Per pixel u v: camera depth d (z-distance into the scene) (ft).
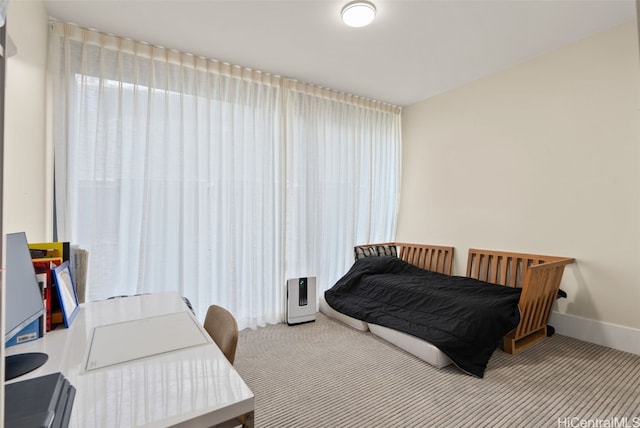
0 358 1.69
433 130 13.05
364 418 5.59
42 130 6.74
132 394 2.69
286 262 11.24
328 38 8.51
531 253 9.89
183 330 4.17
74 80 7.77
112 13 7.30
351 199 12.98
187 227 9.25
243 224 10.15
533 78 9.81
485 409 5.80
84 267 5.57
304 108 11.52
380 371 7.27
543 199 9.64
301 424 5.44
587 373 7.02
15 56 5.26
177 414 2.43
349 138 12.92
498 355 7.94
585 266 8.77
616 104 8.18
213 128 9.72
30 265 3.84
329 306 11.21
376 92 12.57
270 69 10.39
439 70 10.59
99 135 7.91
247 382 6.82
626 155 8.04
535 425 5.35
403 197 14.37
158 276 8.82
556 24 7.97
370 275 11.54
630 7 7.30
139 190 8.54
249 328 10.17
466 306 8.04
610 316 8.34
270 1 6.98
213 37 8.41
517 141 10.26
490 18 7.66
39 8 6.58
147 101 8.61
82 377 2.98
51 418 2.23
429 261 12.85
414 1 6.98
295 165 11.46
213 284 9.76
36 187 6.32
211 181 9.65
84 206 7.84
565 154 9.14
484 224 11.22
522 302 7.97
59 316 4.36
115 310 5.09
